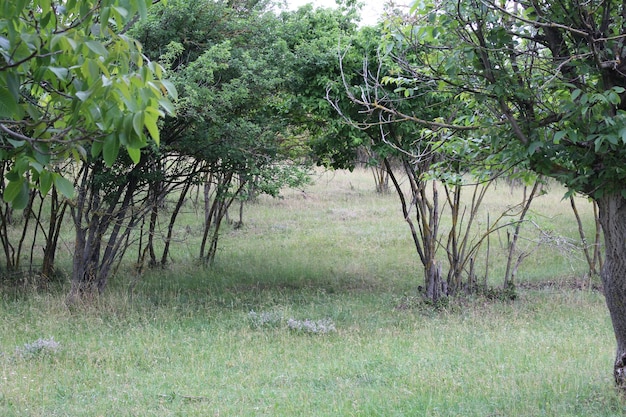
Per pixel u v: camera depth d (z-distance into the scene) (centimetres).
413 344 923
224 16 1170
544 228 1429
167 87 285
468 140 683
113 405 656
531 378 727
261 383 750
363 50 1130
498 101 601
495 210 2344
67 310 1071
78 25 303
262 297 1268
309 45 1171
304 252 1784
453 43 607
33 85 325
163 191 1225
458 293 1223
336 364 818
